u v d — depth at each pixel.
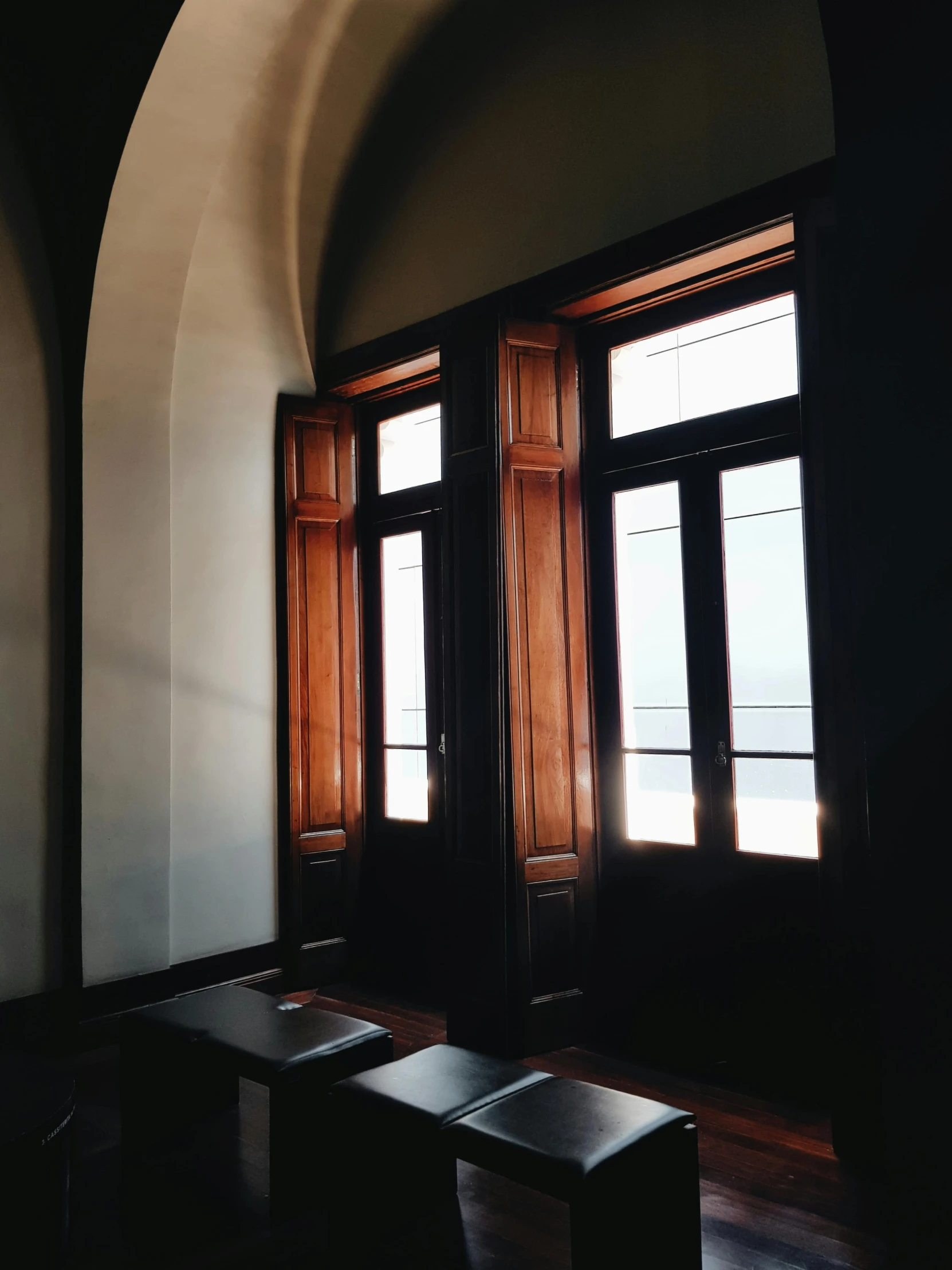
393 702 4.95
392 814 4.93
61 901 4.05
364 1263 2.40
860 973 2.88
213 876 4.54
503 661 3.90
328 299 5.08
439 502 4.73
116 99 3.92
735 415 3.68
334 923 4.88
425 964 4.67
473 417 4.06
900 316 1.66
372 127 4.75
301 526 4.93
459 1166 2.92
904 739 1.63
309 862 4.81
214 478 4.65
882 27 1.68
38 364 4.11
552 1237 2.52
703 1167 2.85
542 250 4.06
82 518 4.14
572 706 4.02
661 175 3.66
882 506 1.66
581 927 3.96
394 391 4.99
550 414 4.09
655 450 3.94
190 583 4.54
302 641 4.88
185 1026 2.91
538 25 4.10
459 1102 2.29
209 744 4.57
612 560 4.09
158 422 4.41
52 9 4.07
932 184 1.63
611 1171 2.00
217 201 4.51
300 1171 2.69
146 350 4.33
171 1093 3.15
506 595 3.91
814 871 3.37
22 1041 3.90
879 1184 2.73
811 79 3.25
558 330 4.12
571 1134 2.10
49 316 4.15
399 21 4.24
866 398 1.69
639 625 3.99
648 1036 3.81
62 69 4.13
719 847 3.66
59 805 4.07
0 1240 2.06
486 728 3.95
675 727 3.85
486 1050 3.83
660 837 3.88
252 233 4.68
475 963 3.91
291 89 4.35
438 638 4.71
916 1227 1.60
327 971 4.83
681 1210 2.16
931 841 1.59
